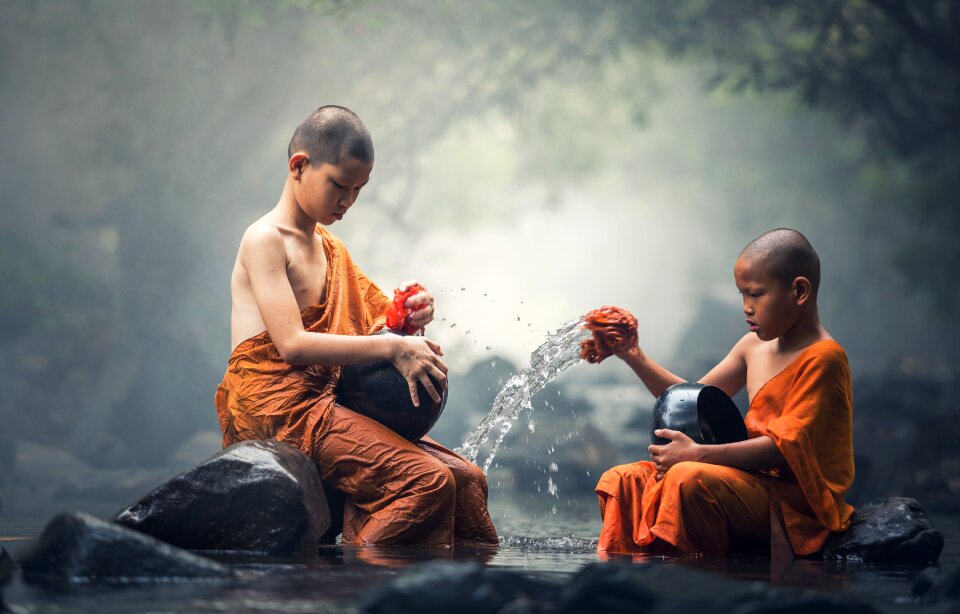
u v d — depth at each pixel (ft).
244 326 31.89
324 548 29.25
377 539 30.37
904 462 82.38
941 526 48.96
